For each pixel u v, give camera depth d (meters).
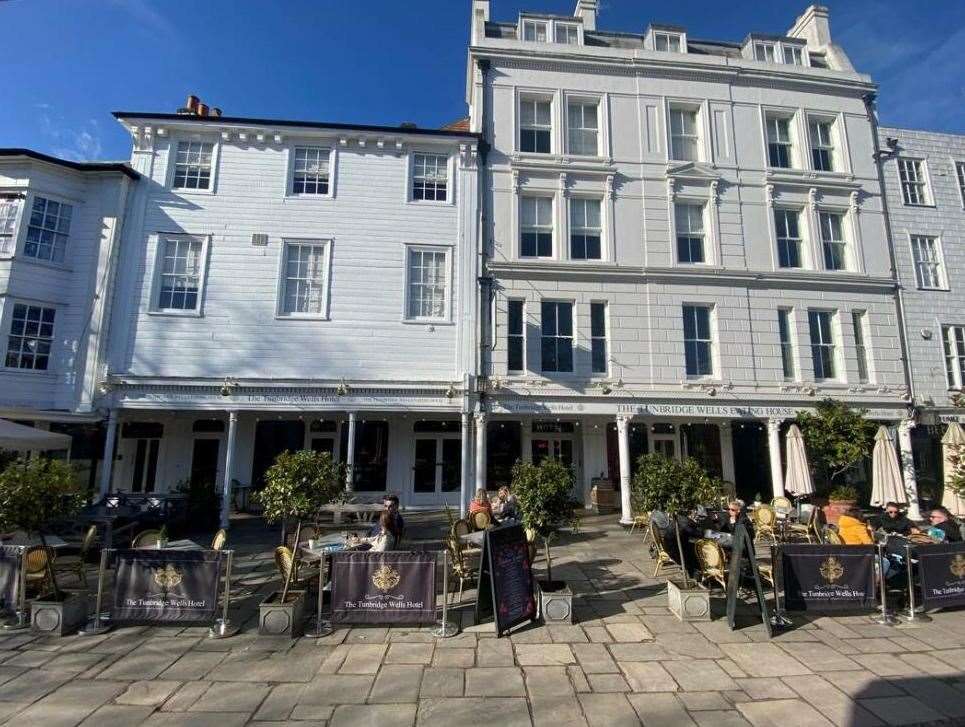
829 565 7.26
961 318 17.23
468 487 14.85
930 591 7.41
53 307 14.37
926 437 16.86
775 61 18.48
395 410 14.70
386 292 15.60
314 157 16.27
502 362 15.47
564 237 16.33
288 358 14.98
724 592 8.48
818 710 4.93
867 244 17.31
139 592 6.84
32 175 14.35
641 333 15.94
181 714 4.83
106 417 14.19
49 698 5.09
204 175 15.80
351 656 6.10
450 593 8.54
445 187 16.55
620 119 17.09
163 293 15.05
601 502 16.53
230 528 13.98
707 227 16.91
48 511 7.23
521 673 5.66
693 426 18.27
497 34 18.17
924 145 18.33
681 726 4.66
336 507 12.66
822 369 16.61
